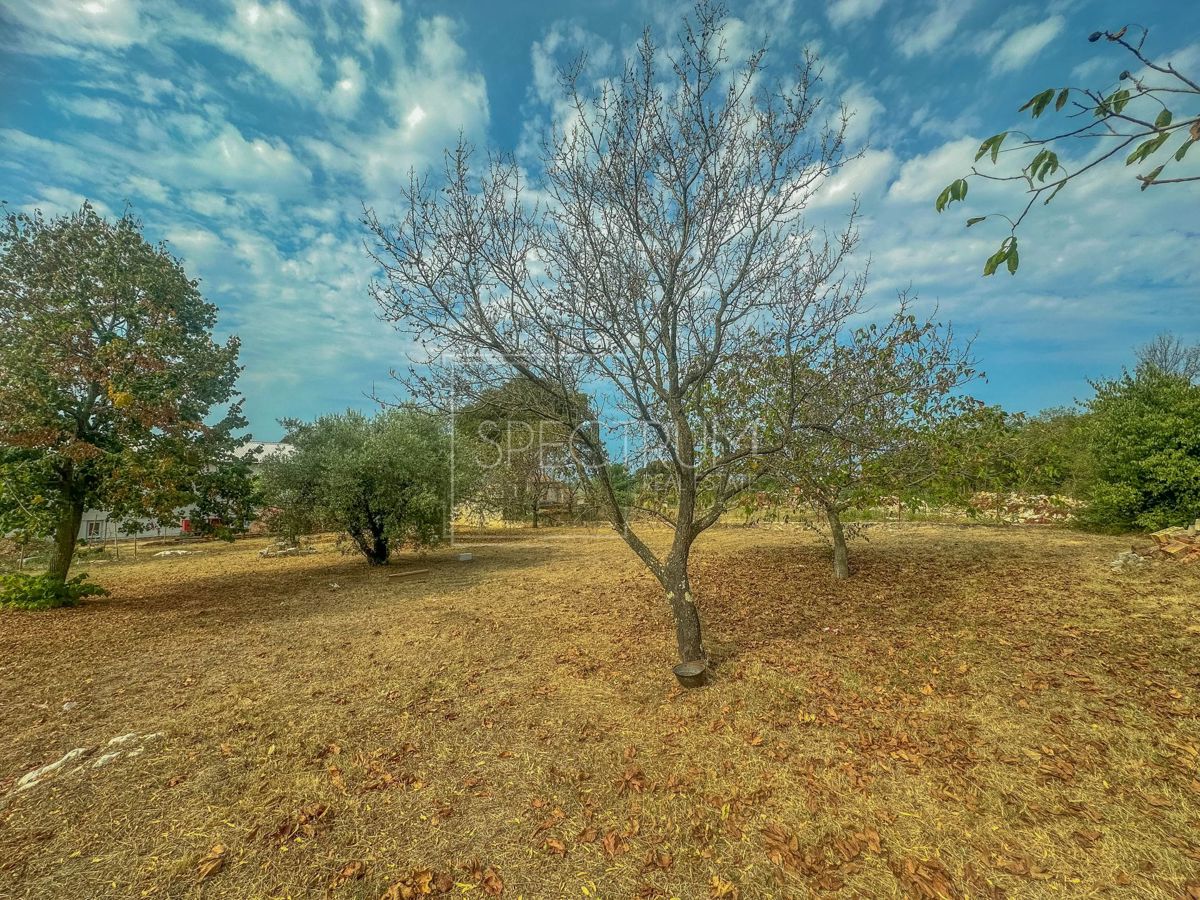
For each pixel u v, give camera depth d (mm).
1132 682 3924
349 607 7906
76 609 7809
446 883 2523
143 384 7672
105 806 3076
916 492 6578
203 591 9227
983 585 6465
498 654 5570
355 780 3332
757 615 6305
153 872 2578
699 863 2637
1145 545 7754
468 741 3787
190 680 4988
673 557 4828
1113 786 2947
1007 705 3820
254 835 2838
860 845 2691
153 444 7961
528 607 7539
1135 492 8461
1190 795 2826
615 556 11922
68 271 7973
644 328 4477
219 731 3959
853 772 3256
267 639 6297
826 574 7828
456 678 4934
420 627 6684
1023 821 2762
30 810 3043
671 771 3383
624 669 4992
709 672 4715
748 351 5082
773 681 4508
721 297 4457
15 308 7734
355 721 4105
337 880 2535
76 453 7172
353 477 10328
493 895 2461
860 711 3943
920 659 4680
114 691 4746
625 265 4504
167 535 18391
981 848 2615
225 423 9484
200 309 9391
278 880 2531
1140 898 2277
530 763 3502
